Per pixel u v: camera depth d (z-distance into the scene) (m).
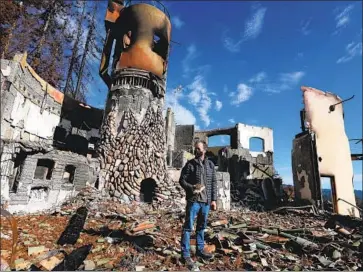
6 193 6.54
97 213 7.78
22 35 14.80
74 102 17.97
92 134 20.69
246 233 6.15
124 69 15.13
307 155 13.59
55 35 17.22
